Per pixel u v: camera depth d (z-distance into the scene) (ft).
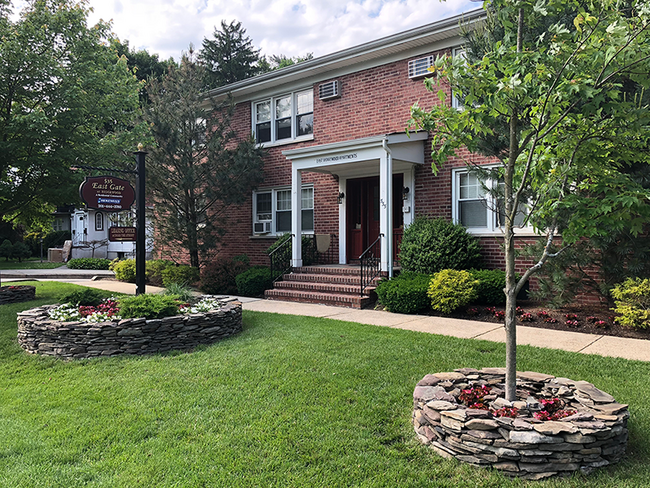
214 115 42.91
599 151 11.22
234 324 22.82
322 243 40.16
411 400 13.62
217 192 39.86
